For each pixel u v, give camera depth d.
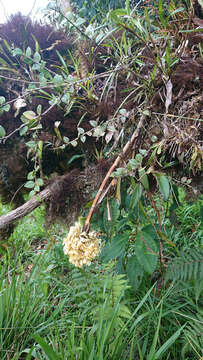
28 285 1.56
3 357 1.29
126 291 1.45
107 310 1.21
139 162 0.85
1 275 1.67
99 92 1.04
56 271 1.86
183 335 1.32
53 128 1.01
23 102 0.88
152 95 0.94
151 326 1.37
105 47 1.09
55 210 1.08
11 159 1.04
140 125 0.91
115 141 0.95
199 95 0.89
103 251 1.27
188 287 1.41
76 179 1.04
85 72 1.03
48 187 1.05
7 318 1.39
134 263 1.24
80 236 0.78
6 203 1.14
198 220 2.29
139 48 1.08
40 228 2.39
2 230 1.18
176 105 0.93
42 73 0.90
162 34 0.98
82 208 1.08
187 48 0.91
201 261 1.37
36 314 1.45
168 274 1.39
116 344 1.13
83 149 1.05
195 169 1.00
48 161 1.06
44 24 1.13
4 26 1.05
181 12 0.95
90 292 1.41
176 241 2.03
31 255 2.20
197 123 0.90
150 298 1.43
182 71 0.88
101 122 0.96
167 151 0.99
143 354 1.21
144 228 1.15
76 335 1.33
